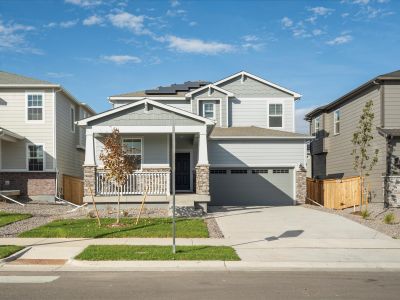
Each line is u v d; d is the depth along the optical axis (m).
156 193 20.11
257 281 9.04
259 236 14.54
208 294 7.92
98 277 9.38
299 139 25.30
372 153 24.53
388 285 8.75
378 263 10.99
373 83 23.84
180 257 11.09
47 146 25.45
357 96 26.73
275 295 7.87
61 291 8.12
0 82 25.48
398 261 11.21
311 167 36.84
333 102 29.88
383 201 22.95
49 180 25.33
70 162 29.03
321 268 10.55
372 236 14.66
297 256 11.64
